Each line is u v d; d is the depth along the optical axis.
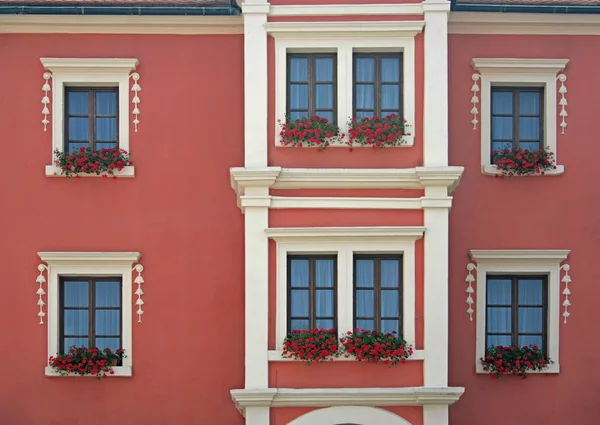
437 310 14.49
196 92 15.96
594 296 15.68
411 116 14.90
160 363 15.55
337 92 15.01
